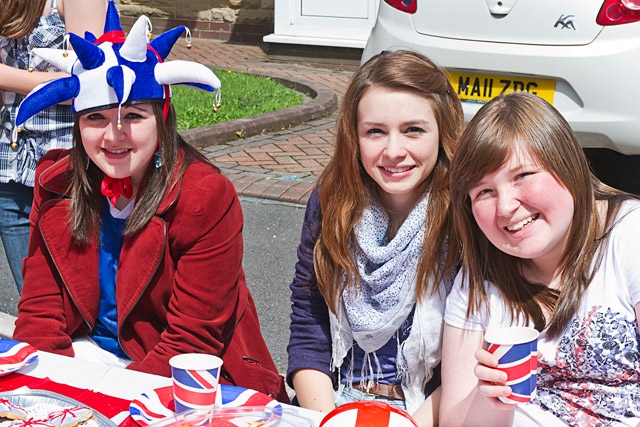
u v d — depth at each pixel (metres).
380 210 2.43
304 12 10.74
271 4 12.00
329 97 8.62
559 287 2.12
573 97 4.65
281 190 5.93
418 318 2.37
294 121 7.91
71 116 3.23
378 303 2.42
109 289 2.67
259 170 6.45
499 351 1.76
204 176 2.54
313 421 1.89
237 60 11.02
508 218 1.98
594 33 4.54
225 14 12.25
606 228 2.09
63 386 2.05
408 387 2.45
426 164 2.34
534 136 1.95
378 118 2.31
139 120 2.40
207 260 2.52
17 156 3.26
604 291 2.06
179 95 8.71
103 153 2.41
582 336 2.06
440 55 4.95
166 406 1.92
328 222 2.43
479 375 1.80
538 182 1.95
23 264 2.74
